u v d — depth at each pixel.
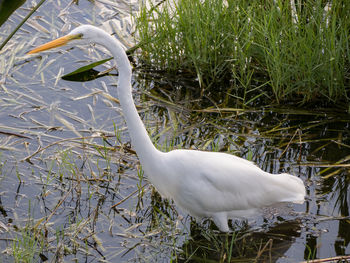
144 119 10.34
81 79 11.52
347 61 10.54
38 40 12.47
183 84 11.27
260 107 10.54
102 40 6.43
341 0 10.44
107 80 11.54
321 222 7.86
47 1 13.95
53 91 11.02
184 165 7.18
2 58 11.85
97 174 8.84
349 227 7.74
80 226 7.69
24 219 7.79
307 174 8.84
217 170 7.18
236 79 11.17
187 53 11.17
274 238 7.64
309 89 10.17
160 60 11.60
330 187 8.52
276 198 7.64
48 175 8.49
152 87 11.30
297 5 10.73
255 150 9.44
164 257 7.27
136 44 12.12
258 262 7.22
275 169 8.98
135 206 8.20
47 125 9.99
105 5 13.91
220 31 10.86
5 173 8.72
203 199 7.21
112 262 7.09
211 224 7.99
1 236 7.43
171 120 10.25
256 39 10.67
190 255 7.30
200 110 10.45
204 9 10.98
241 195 7.35
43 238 7.41
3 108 10.38
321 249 7.35
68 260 7.09
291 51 10.17
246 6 11.04
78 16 13.39
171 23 11.23
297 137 9.72
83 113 10.41
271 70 10.48
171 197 7.65
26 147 9.36
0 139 9.54
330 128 9.91
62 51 12.35
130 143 9.59
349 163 9.01
